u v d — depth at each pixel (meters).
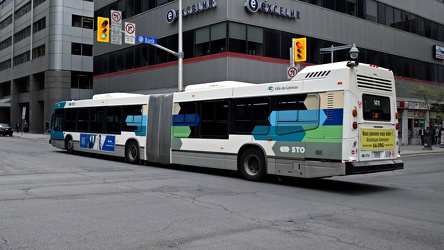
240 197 9.46
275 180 12.65
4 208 7.84
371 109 10.76
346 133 10.14
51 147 27.30
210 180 12.41
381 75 11.12
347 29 31.05
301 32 27.95
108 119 18.66
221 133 13.31
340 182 12.72
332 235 6.22
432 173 15.76
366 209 8.33
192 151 14.27
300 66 27.50
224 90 13.34
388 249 5.55
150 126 16.25
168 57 29.16
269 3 26.08
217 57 25.16
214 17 25.50
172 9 28.75
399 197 9.94
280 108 11.63
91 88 55.91
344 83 10.27
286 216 7.52
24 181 11.58
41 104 58.75
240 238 5.98
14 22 65.69
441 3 41.91
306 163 10.88
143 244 5.59
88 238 5.84
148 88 31.12
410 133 37.28
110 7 35.94
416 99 37.59
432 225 6.97
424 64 39.16
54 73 52.81
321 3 29.30
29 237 5.85
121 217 7.21
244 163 12.55
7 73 68.06
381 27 34.12
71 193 9.66
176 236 6.02
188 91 14.73
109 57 35.97
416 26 38.38
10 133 48.38
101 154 20.22
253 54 25.55
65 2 53.66
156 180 12.20
